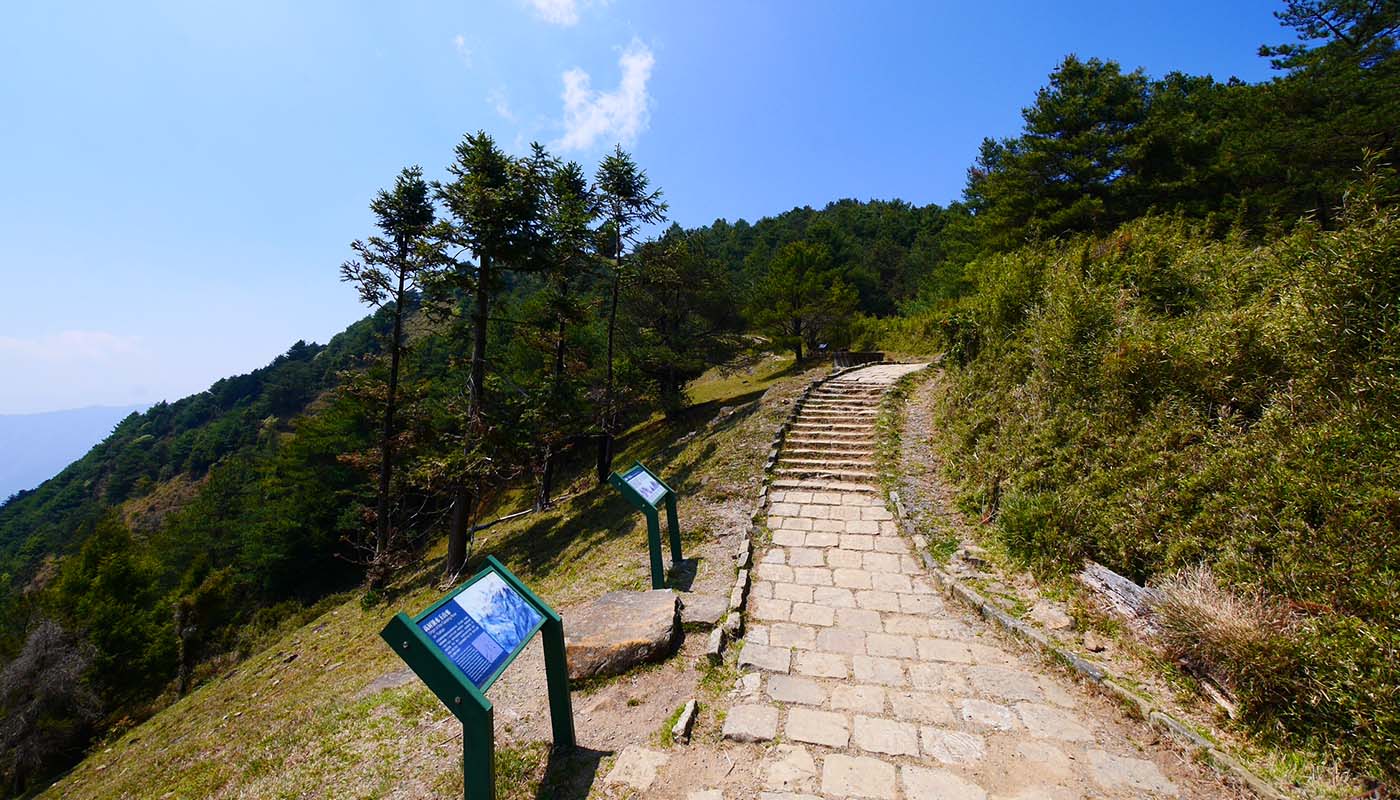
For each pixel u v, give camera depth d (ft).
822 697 14.11
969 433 29.84
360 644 35.55
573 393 54.60
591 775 11.71
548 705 14.51
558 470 87.76
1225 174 56.59
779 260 96.32
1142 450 18.58
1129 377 20.84
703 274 84.53
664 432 82.17
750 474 33.47
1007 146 69.92
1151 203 57.77
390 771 12.93
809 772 11.48
